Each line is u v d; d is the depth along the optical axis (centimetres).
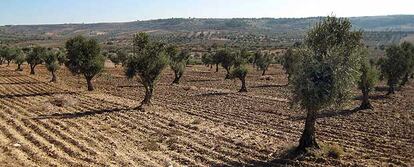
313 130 2894
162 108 4862
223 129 3688
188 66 13788
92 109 4678
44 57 8138
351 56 2822
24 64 13112
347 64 2806
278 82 8775
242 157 2780
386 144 3203
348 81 2786
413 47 6900
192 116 4391
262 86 7831
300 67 2838
